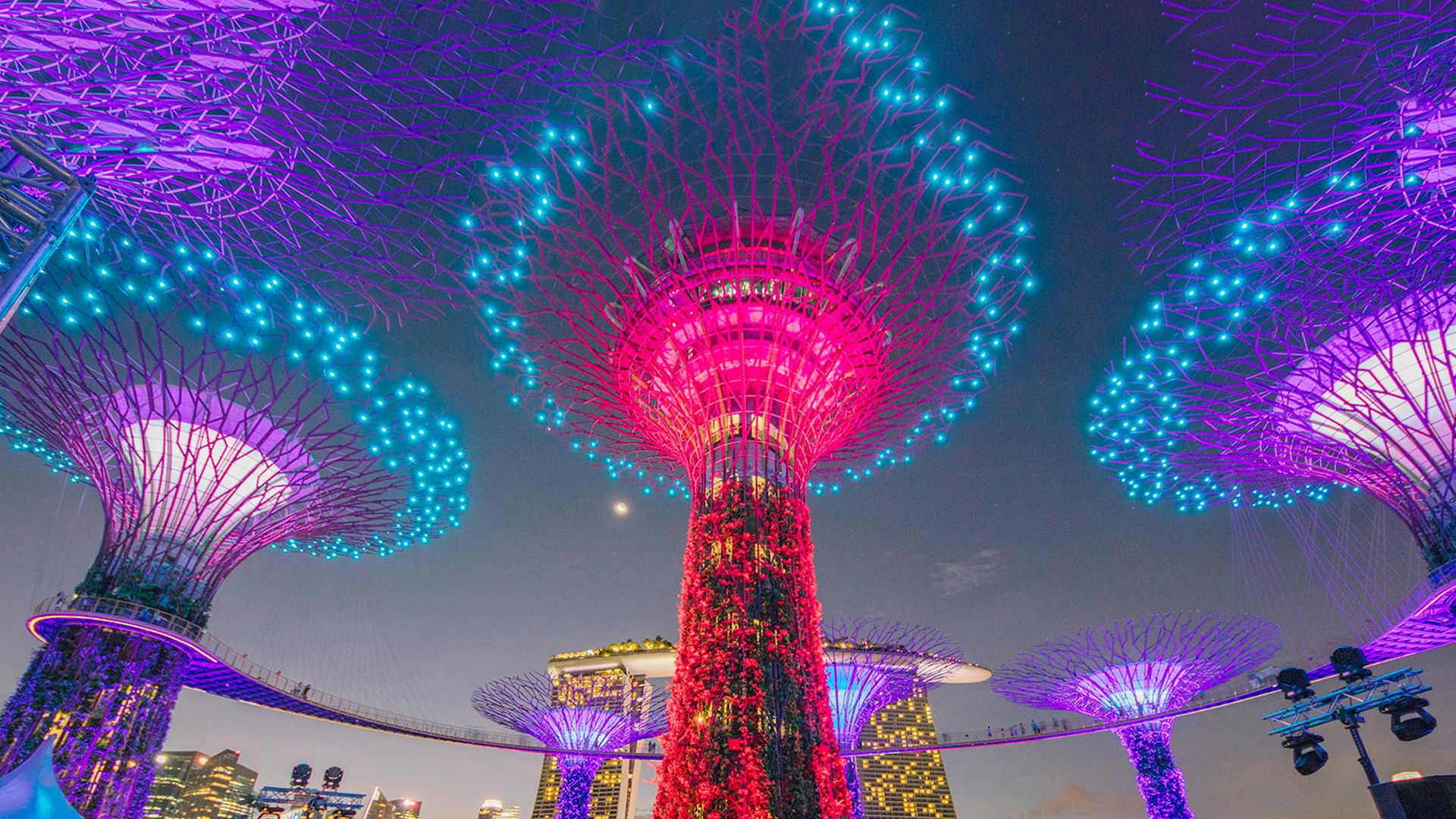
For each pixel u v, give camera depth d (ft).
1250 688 127.75
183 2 25.89
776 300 59.21
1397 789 49.65
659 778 50.01
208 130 30.89
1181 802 124.67
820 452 62.13
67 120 29.19
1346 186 43.42
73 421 85.10
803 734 48.52
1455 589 76.59
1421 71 35.14
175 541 92.73
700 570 54.13
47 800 45.06
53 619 85.66
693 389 60.08
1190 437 84.79
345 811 128.57
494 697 148.77
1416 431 77.61
